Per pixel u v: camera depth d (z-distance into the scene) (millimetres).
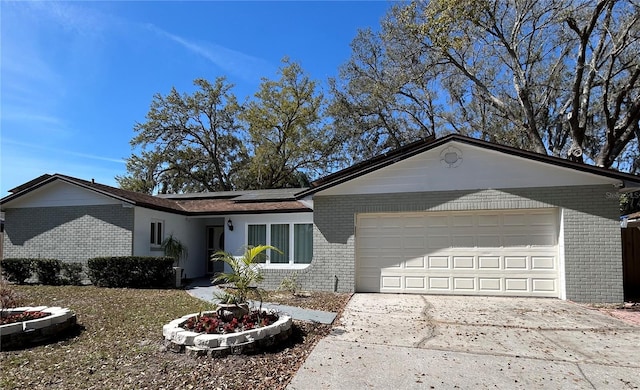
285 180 36156
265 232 13945
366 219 10891
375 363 5031
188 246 15969
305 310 8180
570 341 6012
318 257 10898
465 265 10141
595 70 17594
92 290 11203
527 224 9875
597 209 9250
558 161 9336
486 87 22469
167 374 4594
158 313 7785
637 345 5824
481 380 4500
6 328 5496
